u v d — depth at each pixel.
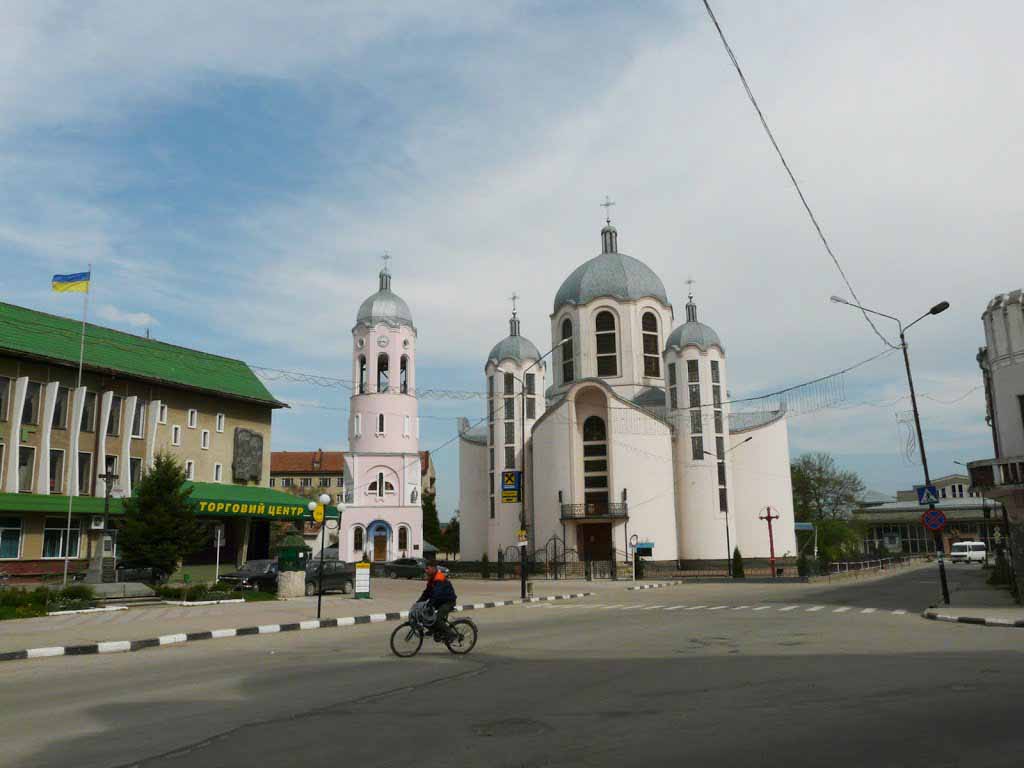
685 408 61.09
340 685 11.09
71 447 39.28
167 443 44.47
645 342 67.94
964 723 8.00
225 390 47.81
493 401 67.06
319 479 105.94
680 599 31.12
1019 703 8.95
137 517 34.62
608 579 52.31
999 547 40.41
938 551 25.30
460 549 70.44
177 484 35.34
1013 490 23.11
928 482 25.81
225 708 9.49
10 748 7.58
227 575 37.88
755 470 63.62
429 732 8.02
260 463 50.50
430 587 14.51
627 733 7.80
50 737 8.03
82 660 14.80
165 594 29.28
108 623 21.05
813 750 7.03
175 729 8.34
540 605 28.98
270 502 47.38
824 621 20.28
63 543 38.25
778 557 62.22
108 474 32.47
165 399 44.66
